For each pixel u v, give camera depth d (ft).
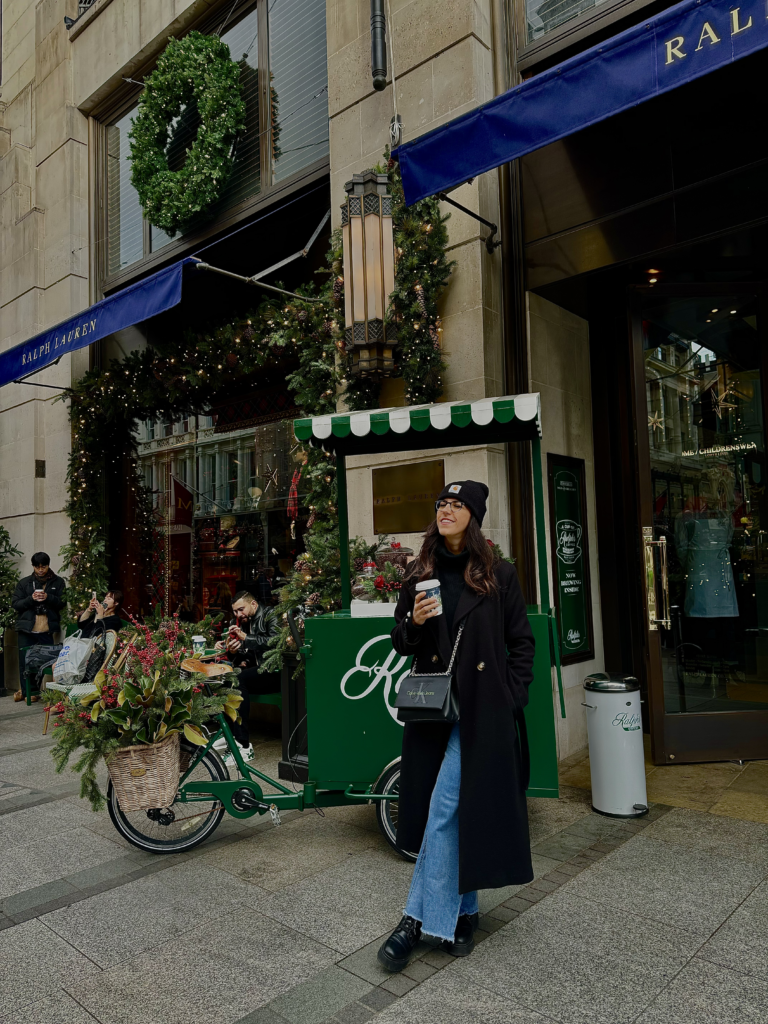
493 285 17.34
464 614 8.70
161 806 11.63
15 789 17.15
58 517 31.24
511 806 8.34
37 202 34.06
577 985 8.16
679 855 11.61
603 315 20.34
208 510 26.94
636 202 15.52
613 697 13.52
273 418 24.57
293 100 24.17
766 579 17.43
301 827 13.67
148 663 12.01
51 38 33.78
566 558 18.47
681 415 17.94
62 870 12.12
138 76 30.12
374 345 16.80
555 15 17.53
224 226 25.46
